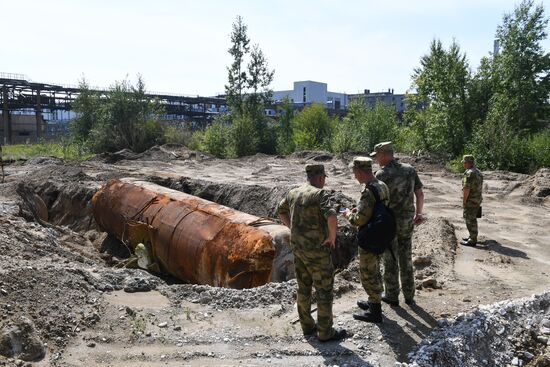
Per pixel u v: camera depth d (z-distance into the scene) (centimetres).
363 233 541
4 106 5306
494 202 1609
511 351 559
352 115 4144
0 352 466
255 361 496
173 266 1038
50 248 941
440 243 954
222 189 1734
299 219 513
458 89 3212
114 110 4197
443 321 580
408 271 631
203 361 497
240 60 4281
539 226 1238
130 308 618
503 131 2603
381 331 555
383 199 547
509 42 3309
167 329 576
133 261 1138
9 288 588
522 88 3256
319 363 489
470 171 968
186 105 6806
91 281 697
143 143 4188
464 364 506
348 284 734
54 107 5719
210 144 3934
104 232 1434
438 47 3288
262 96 4356
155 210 1144
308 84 9238
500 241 1056
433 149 3281
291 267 856
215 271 903
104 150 4153
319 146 3975
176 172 2439
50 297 603
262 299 677
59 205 1728
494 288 729
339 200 1276
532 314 635
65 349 510
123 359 499
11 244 859
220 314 630
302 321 552
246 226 916
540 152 2527
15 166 2595
